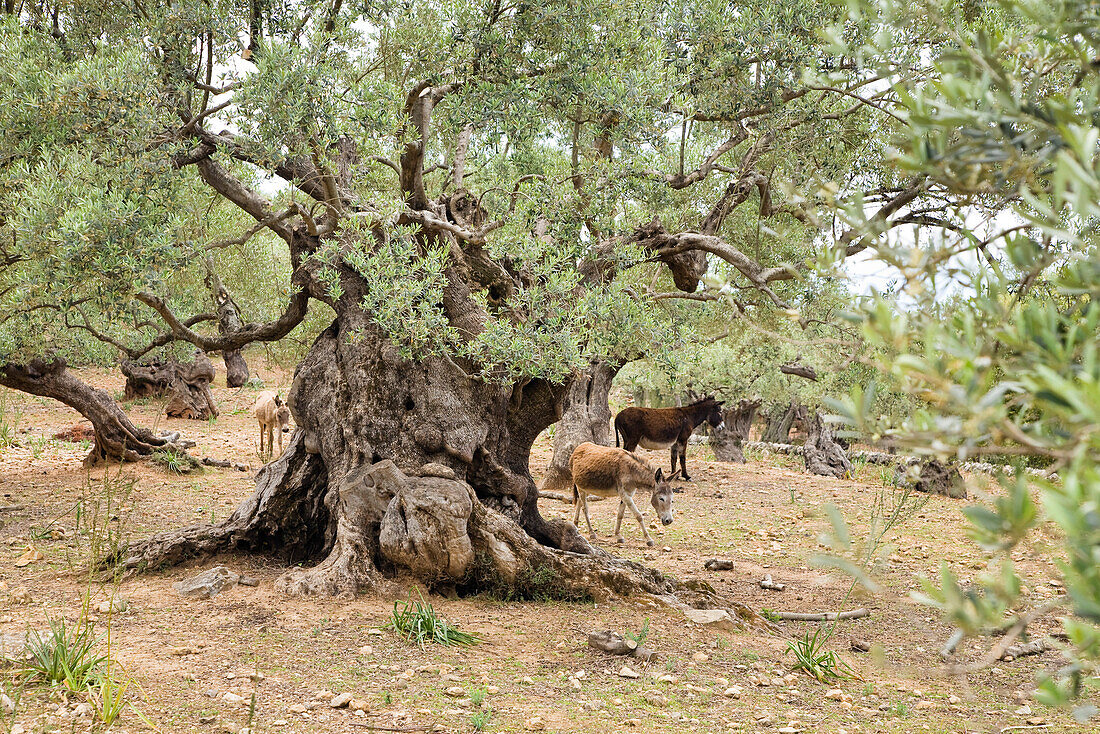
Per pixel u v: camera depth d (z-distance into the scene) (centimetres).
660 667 685
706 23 848
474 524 869
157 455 1520
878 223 182
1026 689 686
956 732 577
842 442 2227
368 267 771
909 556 1169
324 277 833
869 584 167
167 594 781
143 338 1101
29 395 2500
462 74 883
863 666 739
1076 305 165
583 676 648
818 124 938
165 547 867
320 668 616
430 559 830
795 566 1130
